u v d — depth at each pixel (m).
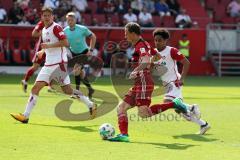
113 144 24.64
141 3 86.81
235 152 23.31
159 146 24.47
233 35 87.75
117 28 78.75
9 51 77.81
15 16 78.31
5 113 34.81
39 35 33.88
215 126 31.67
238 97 49.97
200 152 23.16
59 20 77.12
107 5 86.62
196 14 92.38
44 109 37.50
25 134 26.81
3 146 23.62
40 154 22.05
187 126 31.23
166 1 90.00
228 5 95.88
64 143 24.64
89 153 22.44
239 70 86.44
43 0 81.75
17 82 62.47
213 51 86.31
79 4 85.25
